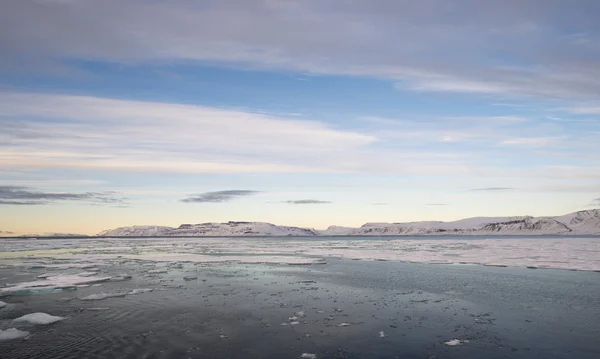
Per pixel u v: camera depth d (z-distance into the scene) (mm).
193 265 36312
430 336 13938
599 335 13992
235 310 17547
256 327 14984
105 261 40188
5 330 14312
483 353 12312
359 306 18391
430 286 23828
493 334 14148
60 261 40250
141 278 27203
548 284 24344
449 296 20688
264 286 23859
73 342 13094
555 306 18328
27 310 17438
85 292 21641
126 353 12141
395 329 14789
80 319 15898
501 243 84750
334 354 12258
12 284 24328
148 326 15008
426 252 53750
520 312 17219
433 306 18406
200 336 13820
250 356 12047
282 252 57188
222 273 30062
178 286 23766
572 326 15078
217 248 72125
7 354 11953
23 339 13367
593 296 20500
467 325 15273
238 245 89750
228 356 12000
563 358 11875
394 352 12445
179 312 17141
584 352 12344
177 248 72125
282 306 18406
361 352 12438
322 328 14852
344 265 36125
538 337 13797
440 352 12414
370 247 73812
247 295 20953
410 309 17859
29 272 30438
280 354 12242
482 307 18156
